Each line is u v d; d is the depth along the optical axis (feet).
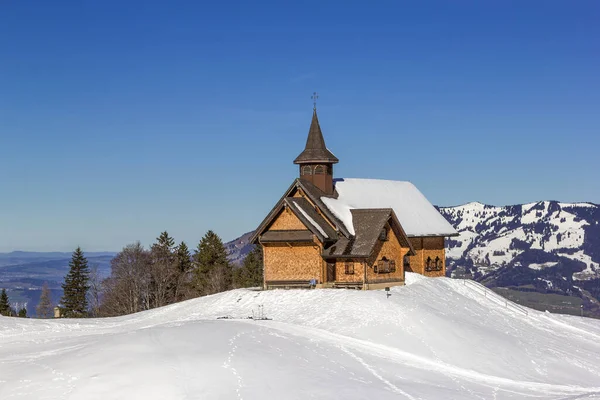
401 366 132.05
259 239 211.82
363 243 208.74
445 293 215.72
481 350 152.87
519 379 137.39
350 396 107.65
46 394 104.27
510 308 216.13
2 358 128.47
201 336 136.36
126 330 171.12
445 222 266.57
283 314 176.55
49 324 178.29
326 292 192.95
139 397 102.99
